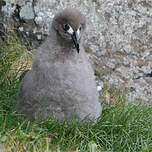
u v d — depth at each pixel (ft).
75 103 29.60
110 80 38.55
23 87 30.25
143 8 38.99
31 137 27.71
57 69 29.35
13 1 39.06
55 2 38.93
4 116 29.91
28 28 39.09
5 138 26.84
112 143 29.71
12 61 36.86
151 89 38.55
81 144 28.78
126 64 38.78
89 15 38.81
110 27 38.86
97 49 38.78
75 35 29.37
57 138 29.01
